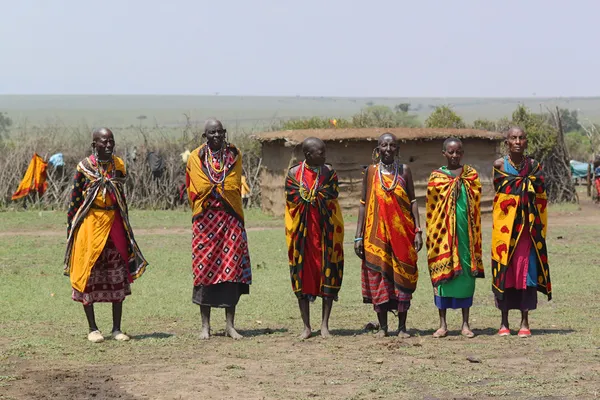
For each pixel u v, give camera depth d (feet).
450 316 73.26
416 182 174.40
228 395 45.93
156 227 157.58
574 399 44.68
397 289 61.57
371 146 173.68
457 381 48.47
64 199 193.47
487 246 127.44
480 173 179.63
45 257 115.55
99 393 46.55
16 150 197.47
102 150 61.46
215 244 62.80
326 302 63.41
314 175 62.54
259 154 209.67
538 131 213.66
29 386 48.19
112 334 62.90
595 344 58.59
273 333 65.36
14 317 72.59
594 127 274.57
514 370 51.08
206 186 62.59
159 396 45.88
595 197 219.41
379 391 46.44
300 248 62.39
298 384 48.32
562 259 111.96
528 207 61.41
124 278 62.49
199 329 67.72
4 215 176.14
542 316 72.13
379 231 61.77
